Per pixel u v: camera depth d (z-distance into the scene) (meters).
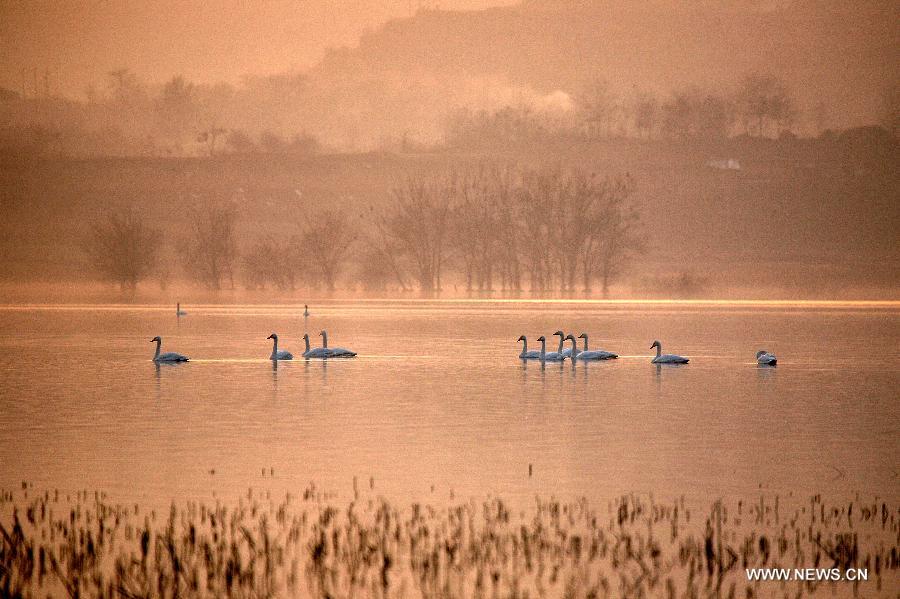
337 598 21.88
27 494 28.98
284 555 24.14
